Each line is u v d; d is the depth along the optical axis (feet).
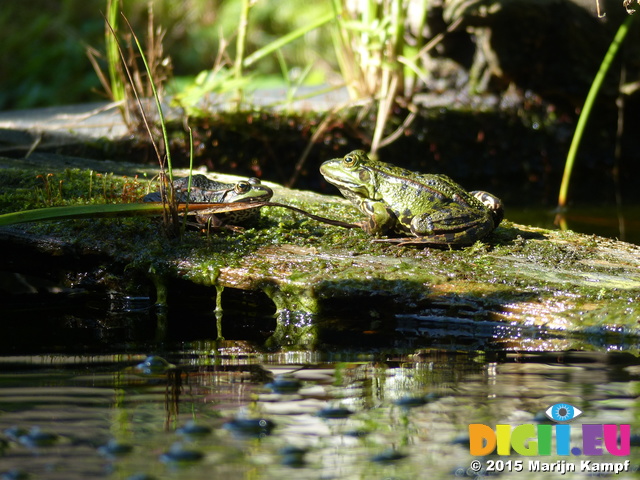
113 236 25.96
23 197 28.32
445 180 26.35
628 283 22.85
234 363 18.60
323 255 25.00
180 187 27.07
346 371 17.92
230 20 92.73
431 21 50.57
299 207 30.01
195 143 43.24
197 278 24.35
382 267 23.93
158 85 44.37
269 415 14.94
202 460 12.97
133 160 42.52
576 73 49.73
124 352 19.63
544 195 48.62
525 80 51.34
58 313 24.32
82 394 16.08
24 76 79.77
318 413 15.06
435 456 13.23
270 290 23.88
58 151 41.42
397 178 26.08
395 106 48.37
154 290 25.62
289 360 18.93
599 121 52.37
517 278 23.12
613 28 48.19
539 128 51.06
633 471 12.78
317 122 46.50
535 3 47.24
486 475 12.59
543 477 12.59
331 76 78.89
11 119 46.39
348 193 26.89
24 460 12.85
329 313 23.50
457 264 24.16
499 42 48.93
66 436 13.84
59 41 82.43
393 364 18.58
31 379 17.12
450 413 15.10
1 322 23.16
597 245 27.02
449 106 49.62
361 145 47.42
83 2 84.89
